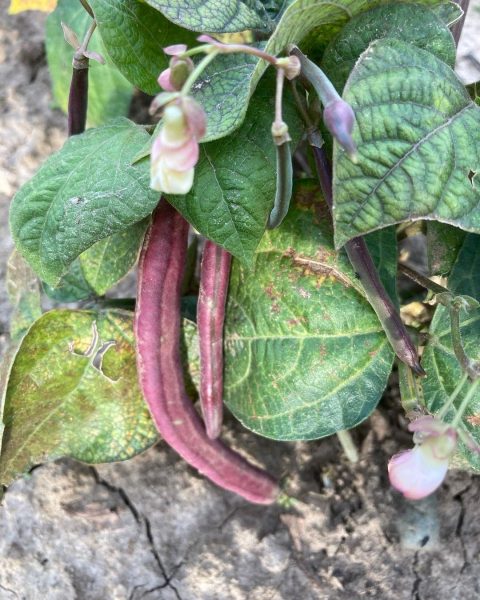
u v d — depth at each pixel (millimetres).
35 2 275
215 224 174
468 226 158
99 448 236
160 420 215
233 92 172
